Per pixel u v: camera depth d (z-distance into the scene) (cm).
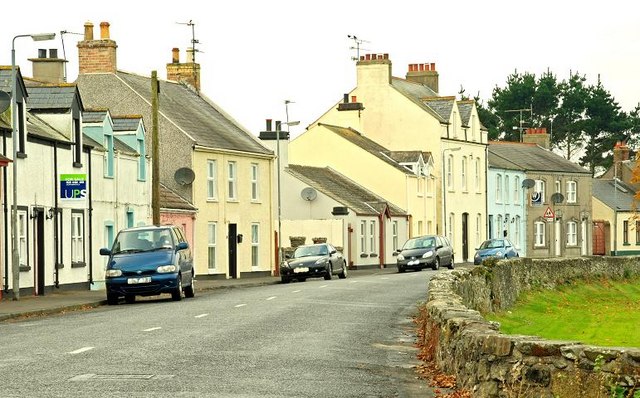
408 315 3644
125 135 6556
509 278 5534
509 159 12800
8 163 4738
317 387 1872
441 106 11619
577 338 4056
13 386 1825
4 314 3662
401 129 11481
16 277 4566
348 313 3675
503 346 1662
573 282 6912
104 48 7762
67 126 5506
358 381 1975
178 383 1878
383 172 10775
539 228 12962
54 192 5325
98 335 2766
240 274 8012
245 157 8175
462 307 2336
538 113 16888
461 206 11700
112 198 6116
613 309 5869
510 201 12556
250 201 8231
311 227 9500
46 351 2369
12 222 4728
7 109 4828
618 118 16812
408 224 10762
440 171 11375
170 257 4578
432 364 2278
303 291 5144
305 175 9981
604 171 16575
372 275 8006
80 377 1939
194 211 7325
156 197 5503
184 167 7225
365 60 11581
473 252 11900
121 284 4497
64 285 5419
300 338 2734
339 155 10888
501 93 17100
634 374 1454
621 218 14150
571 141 16875
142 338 2677
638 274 7906
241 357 2280
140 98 7694
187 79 8862
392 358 2389
